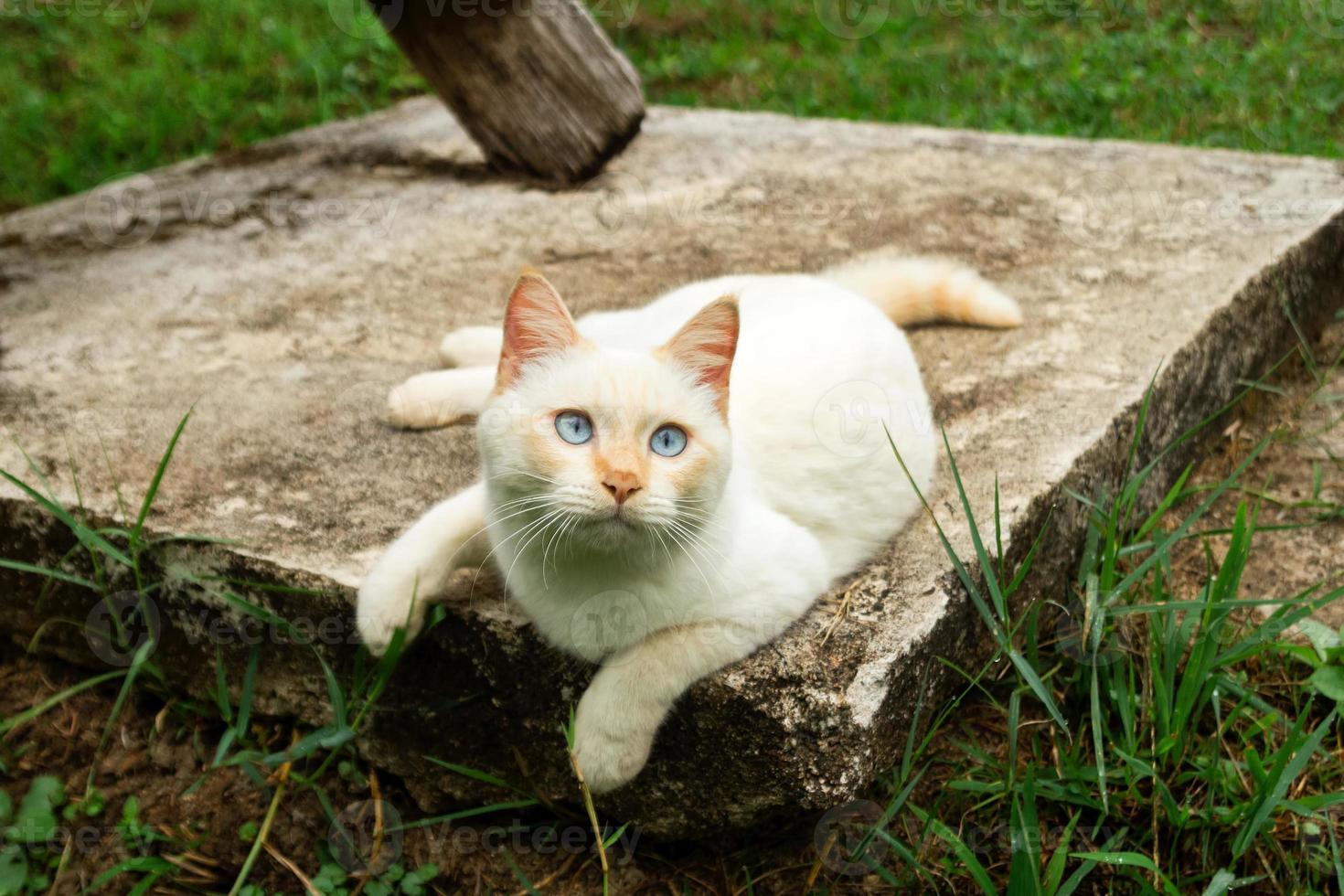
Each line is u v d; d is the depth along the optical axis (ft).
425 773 2.69
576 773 2.46
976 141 4.56
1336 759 2.75
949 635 2.59
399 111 5.14
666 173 4.33
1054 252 3.71
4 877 2.66
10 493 2.81
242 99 6.01
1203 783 2.66
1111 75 5.83
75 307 3.54
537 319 2.27
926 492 2.77
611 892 2.60
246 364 3.26
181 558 2.70
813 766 2.39
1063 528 2.86
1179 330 3.30
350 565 2.60
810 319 2.78
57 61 6.49
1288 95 5.45
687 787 2.50
